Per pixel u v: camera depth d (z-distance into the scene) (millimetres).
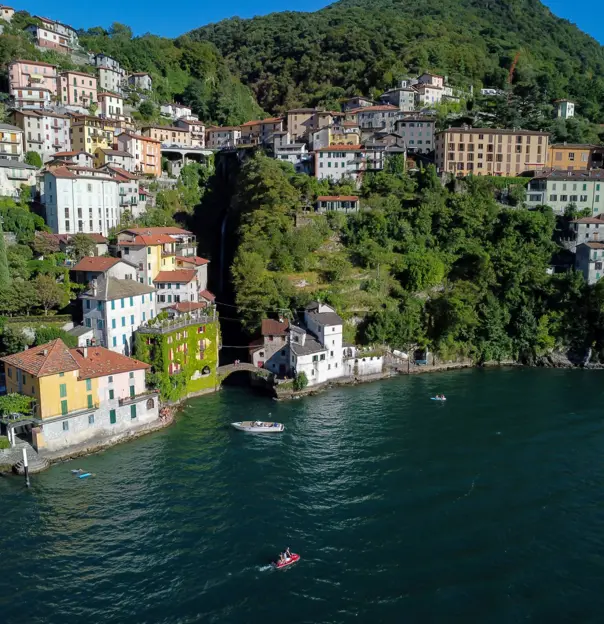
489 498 68688
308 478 73000
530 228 142625
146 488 70125
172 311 109625
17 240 119875
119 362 86125
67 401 78250
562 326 129750
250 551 58594
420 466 76375
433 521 64062
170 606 51125
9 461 73500
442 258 138750
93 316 97688
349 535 61438
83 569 55625
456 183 164000
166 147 183250
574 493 69938
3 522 62688
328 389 108875
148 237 117000
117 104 197750
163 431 87375
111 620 49406
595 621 50062
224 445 82500
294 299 119562
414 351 125375
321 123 197750
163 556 57656
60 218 128375
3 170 134875
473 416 93938
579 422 91250
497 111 199875
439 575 55625
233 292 135500
